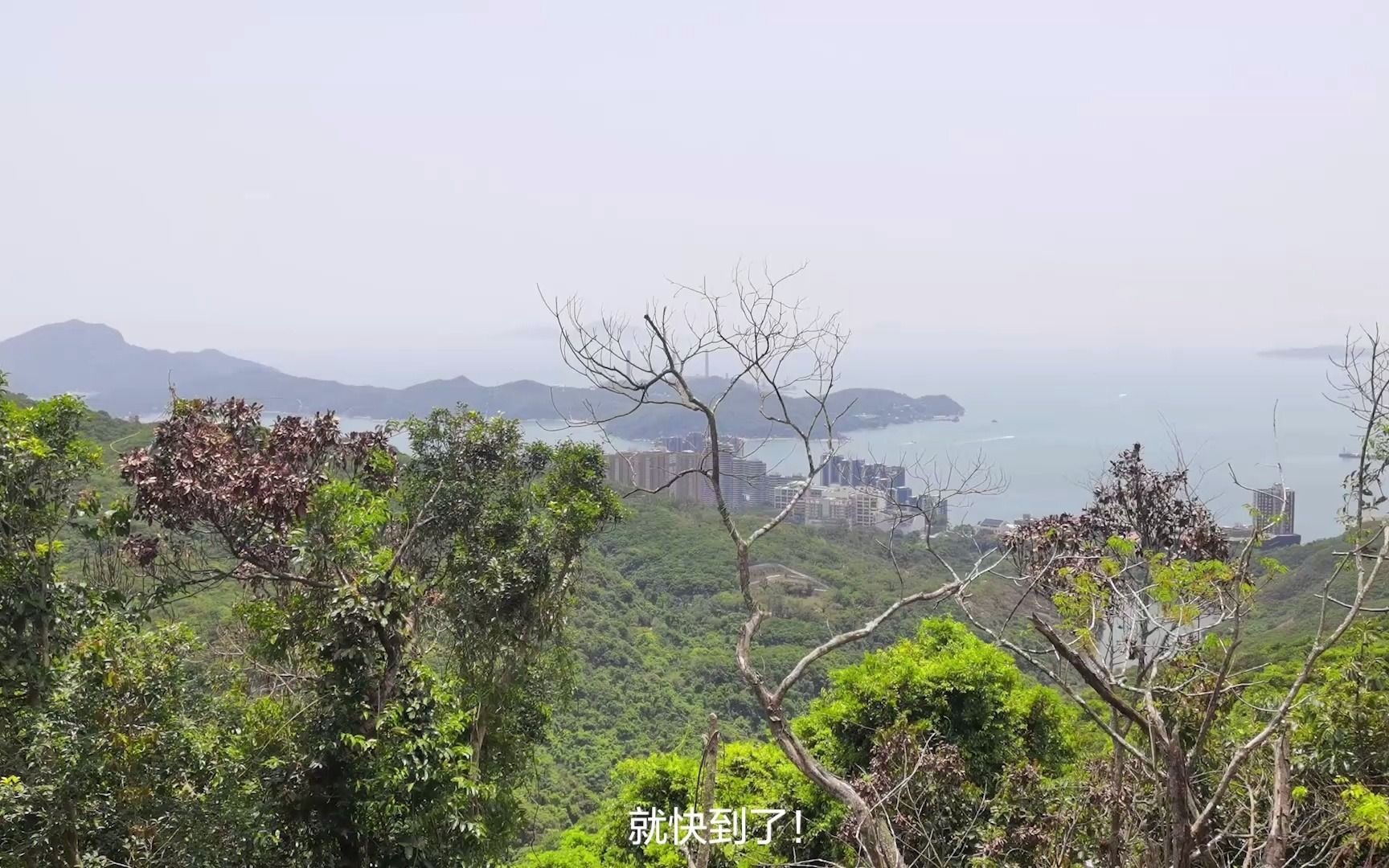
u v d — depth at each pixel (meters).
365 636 7.74
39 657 6.92
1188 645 4.73
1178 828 4.05
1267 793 5.07
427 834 7.64
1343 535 4.48
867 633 4.84
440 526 10.27
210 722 7.78
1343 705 5.91
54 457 7.18
